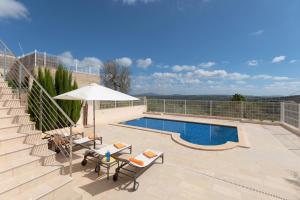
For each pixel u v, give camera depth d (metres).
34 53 15.16
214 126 12.62
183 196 3.59
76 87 10.88
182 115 16.50
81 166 4.97
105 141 7.86
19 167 3.16
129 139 8.22
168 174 4.59
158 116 16.38
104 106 13.89
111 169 4.82
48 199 3.00
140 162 4.22
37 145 3.79
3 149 3.44
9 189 2.70
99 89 5.34
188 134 11.62
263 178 4.45
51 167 3.54
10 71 6.26
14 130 4.03
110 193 3.65
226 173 4.71
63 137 6.06
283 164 5.37
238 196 3.62
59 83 9.87
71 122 3.57
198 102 15.88
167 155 6.10
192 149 6.84
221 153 6.38
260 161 5.61
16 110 4.52
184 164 5.29
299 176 4.57
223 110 14.68
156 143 7.62
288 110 11.00
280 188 3.96
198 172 4.74
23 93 5.79
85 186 3.91
